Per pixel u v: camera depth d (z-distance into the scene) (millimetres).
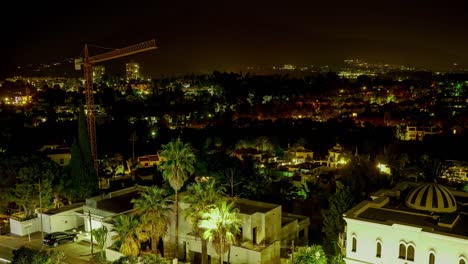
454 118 196750
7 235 60719
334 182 82562
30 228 61000
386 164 98625
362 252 38031
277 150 135875
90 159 72125
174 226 52469
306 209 72000
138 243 48375
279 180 94938
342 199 51375
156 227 47750
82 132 72500
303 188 81312
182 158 48094
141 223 48000
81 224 62625
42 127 157500
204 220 41812
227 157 90375
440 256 34500
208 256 49594
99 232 51812
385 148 124625
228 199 50062
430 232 34719
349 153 120875
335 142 143000
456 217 37375
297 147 133625
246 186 77812
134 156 126188
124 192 64250
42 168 66688
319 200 73812
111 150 129000
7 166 65562
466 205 42188
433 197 40000
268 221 49125
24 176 62312
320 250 43031
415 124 176750
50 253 44469
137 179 101312
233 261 46781
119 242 51406
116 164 112625
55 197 69312
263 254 45469
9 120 172875
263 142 139625
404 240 35906
